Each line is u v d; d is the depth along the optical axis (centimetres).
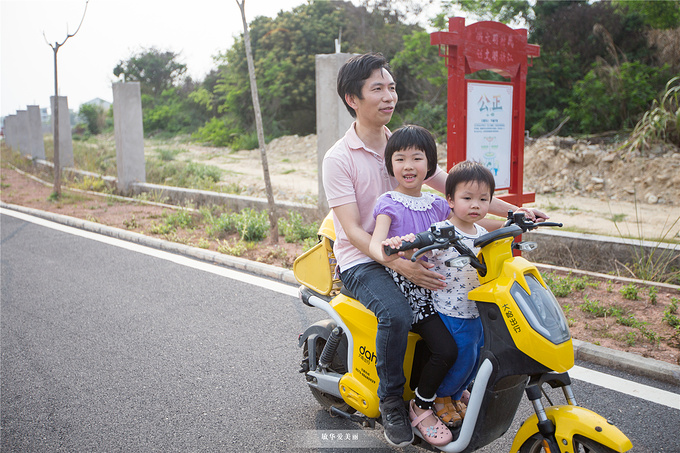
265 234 825
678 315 467
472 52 526
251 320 511
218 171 1598
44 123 4888
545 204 1037
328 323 329
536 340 222
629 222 877
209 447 318
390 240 224
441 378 258
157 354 443
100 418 351
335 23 2673
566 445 226
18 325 513
